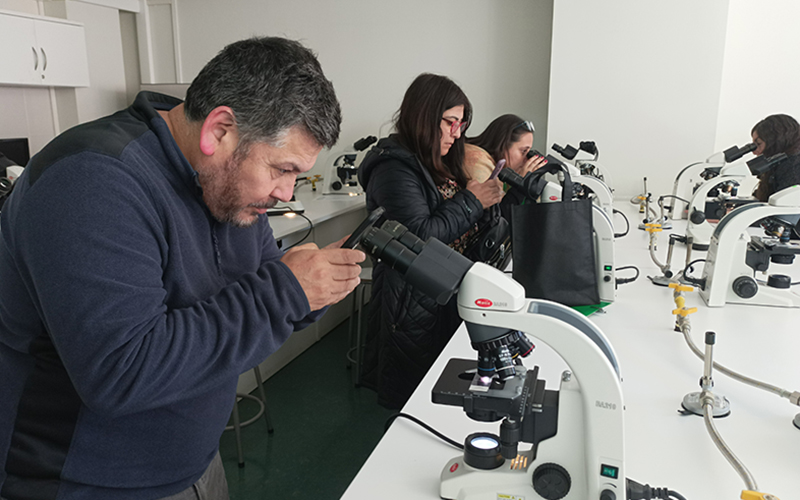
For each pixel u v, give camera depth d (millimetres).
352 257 858
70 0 4613
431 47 4559
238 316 769
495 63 4430
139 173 770
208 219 916
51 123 4859
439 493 896
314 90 779
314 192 4285
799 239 2574
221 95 767
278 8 4875
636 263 2398
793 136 3152
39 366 823
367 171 2057
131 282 713
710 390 1095
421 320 2031
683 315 1468
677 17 3781
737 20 3990
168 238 824
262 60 758
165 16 5188
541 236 1759
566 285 1779
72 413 827
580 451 815
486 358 853
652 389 1243
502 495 852
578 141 4086
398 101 4723
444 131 1951
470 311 815
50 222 682
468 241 2166
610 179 3869
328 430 2520
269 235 1169
